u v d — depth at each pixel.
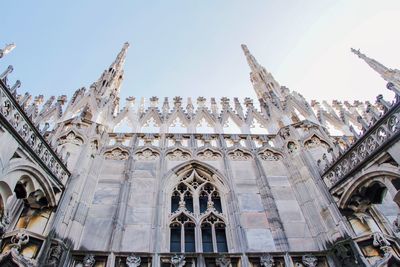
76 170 10.80
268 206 10.78
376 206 10.59
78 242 9.16
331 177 10.50
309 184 11.18
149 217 10.23
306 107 15.64
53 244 8.26
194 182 11.95
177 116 16.09
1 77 7.32
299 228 10.13
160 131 14.77
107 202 10.62
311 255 8.94
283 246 9.38
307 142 12.96
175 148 13.24
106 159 12.54
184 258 8.60
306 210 10.58
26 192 8.55
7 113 7.45
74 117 13.52
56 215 9.11
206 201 11.33
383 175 8.27
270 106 16.33
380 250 8.26
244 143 14.30
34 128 8.46
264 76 19.56
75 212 9.76
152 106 16.58
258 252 8.94
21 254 7.55
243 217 10.42
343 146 13.45
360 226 9.31
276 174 12.38
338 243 8.81
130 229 9.77
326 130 14.22
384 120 8.16
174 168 12.16
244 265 8.60
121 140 13.75
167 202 10.97
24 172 8.09
